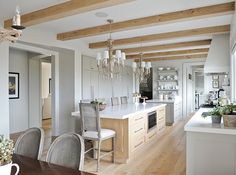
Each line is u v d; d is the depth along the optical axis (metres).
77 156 1.63
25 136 2.07
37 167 1.52
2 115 3.79
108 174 3.06
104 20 3.78
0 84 3.77
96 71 6.28
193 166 2.29
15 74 5.95
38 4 3.02
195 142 2.27
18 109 6.03
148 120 4.56
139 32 4.61
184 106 8.46
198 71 11.30
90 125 3.22
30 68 6.40
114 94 7.30
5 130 3.84
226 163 2.15
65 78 5.51
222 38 4.18
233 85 3.86
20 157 1.75
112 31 4.02
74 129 5.36
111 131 3.46
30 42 4.27
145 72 6.11
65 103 5.52
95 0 2.65
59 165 1.57
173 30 4.45
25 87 6.27
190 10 3.21
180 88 8.54
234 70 3.86
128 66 8.35
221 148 2.17
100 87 6.47
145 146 4.36
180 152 4.09
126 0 2.52
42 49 5.10
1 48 3.78
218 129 2.12
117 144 3.57
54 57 5.52
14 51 5.93
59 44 4.88
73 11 2.89
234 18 3.11
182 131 5.93
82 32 4.41
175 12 3.32
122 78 7.85
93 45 5.82
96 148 3.64
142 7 3.15
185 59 8.33
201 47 5.88
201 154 2.25
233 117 2.17
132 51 6.34
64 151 1.72
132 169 3.25
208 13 3.09
